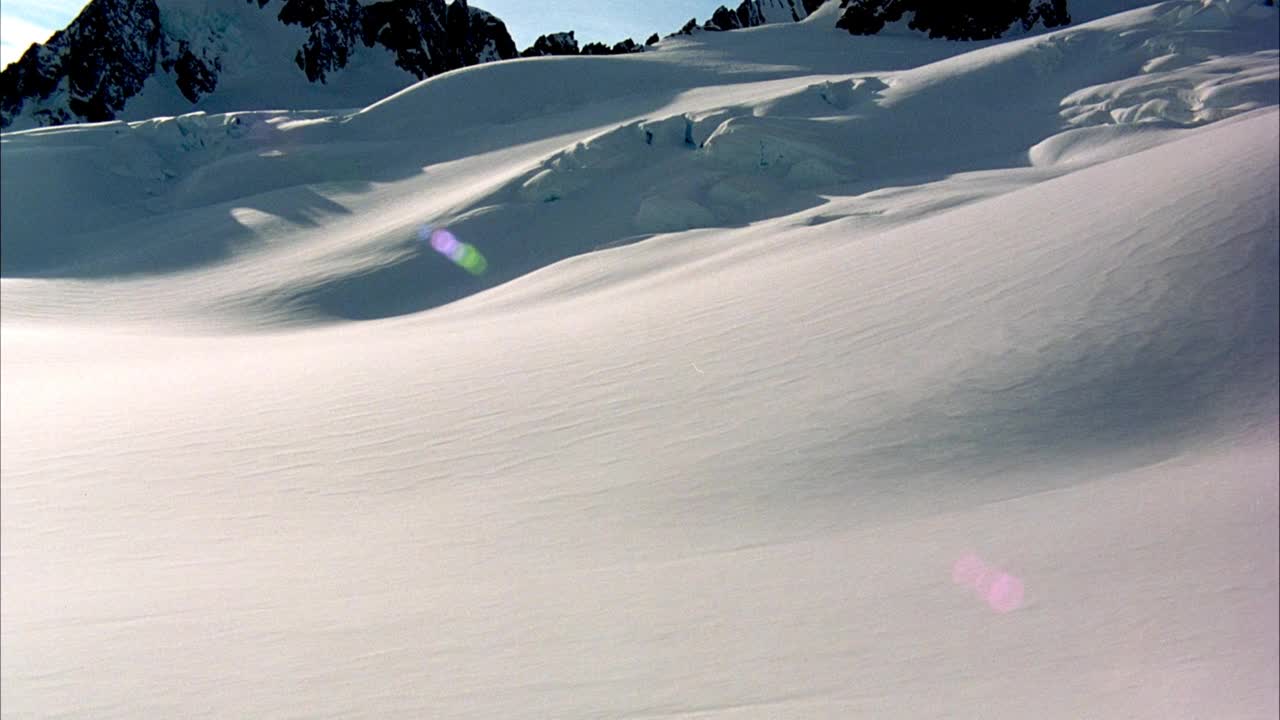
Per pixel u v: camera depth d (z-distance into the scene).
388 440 8.43
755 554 5.21
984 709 3.20
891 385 7.88
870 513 5.78
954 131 34.50
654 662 3.82
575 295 17.84
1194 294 8.18
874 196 23.52
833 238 16.34
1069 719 3.07
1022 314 8.60
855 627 4.03
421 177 47.06
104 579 5.71
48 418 10.43
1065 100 35.19
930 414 7.25
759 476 6.60
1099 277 8.88
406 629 4.43
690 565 5.12
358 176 49.91
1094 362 7.62
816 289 10.98
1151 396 7.05
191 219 41.91
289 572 5.56
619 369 9.59
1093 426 6.81
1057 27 82.00
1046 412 7.07
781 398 8.04
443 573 5.32
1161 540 4.72
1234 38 40.06
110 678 4.14
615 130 34.56
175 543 6.39
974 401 7.31
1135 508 5.24
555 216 30.81
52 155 48.62
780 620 4.18
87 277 33.66
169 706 3.79
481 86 62.75
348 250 31.56
